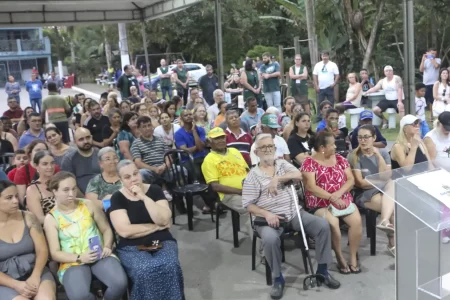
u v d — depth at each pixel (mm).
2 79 41094
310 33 12688
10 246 3287
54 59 46062
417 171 2414
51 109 9070
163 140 6062
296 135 5555
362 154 4629
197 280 4152
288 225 4023
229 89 12125
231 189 4770
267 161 4039
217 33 9406
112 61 33938
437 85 9305
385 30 17016
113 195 3693
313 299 3711
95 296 3369
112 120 7152
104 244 3570
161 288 3383
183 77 13531
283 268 4285
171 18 25938
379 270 4133
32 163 4215
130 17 11125
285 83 13109
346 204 4078
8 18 9992
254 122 7234
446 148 4828
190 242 5008
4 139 6684
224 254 4672
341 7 14977
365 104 11227
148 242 3564
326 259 3867
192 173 5781
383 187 2299
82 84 38344
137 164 5793
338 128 6172
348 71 15023
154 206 3576
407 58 6559
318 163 4227
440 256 2205
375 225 4391
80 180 4969
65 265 3424
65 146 5395
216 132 4945
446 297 2127
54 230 3482
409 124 4645
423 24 18422
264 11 26516
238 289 3957
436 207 2064
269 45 26406
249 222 4688
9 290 3166
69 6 10117
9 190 3232
